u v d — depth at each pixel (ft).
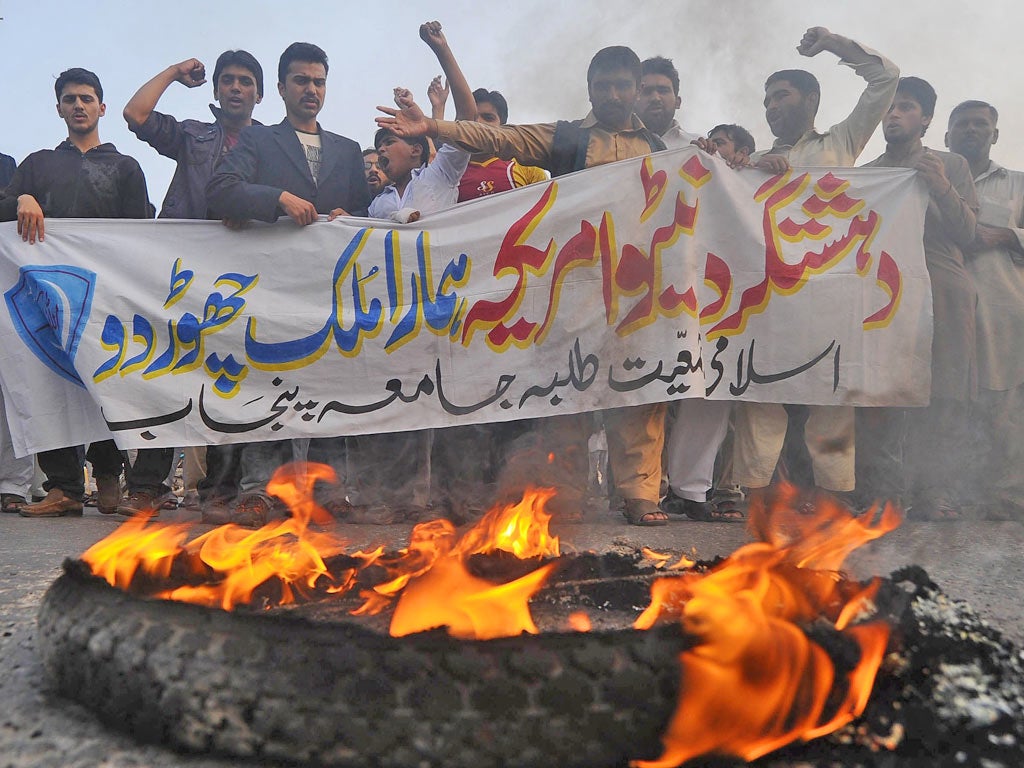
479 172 16.81
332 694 4.01
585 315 15.25
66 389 15.80
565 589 6.36
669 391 14.98
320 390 15.24
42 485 16.81
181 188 16.92
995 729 4.20
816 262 15.93
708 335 15.72
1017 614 7.29
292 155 15.84
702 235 15.76
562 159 15.58
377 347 15.26
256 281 15.40
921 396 16.20
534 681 3.95
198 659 4.25
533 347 15.24
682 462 16.52
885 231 16.19
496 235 15.35
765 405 16.35
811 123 17.38
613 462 15.30
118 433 14.94
